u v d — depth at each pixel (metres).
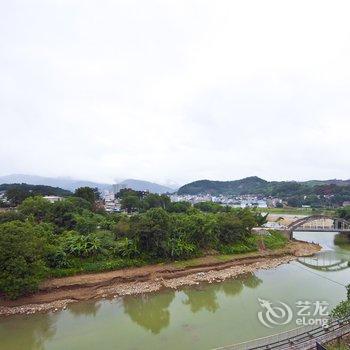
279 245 86.62
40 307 47.19
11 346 36.72
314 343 28.70
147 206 133.50
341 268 70.31
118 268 60.06
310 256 82.56
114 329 40.84
